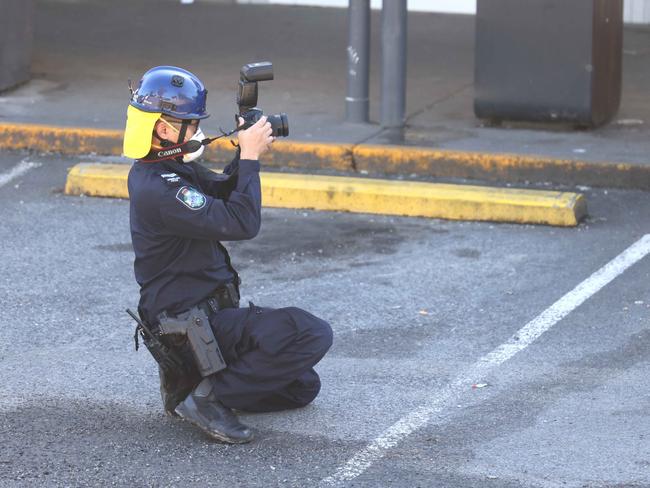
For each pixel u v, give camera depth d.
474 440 7.55
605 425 7.74
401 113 15.66
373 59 20.25
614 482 6.96
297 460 7.30
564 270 10.97
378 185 13.17
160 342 7.33
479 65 15.71
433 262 11.27
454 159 14.21
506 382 8.47
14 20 17.73
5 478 7.12
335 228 12.42
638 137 15.21
